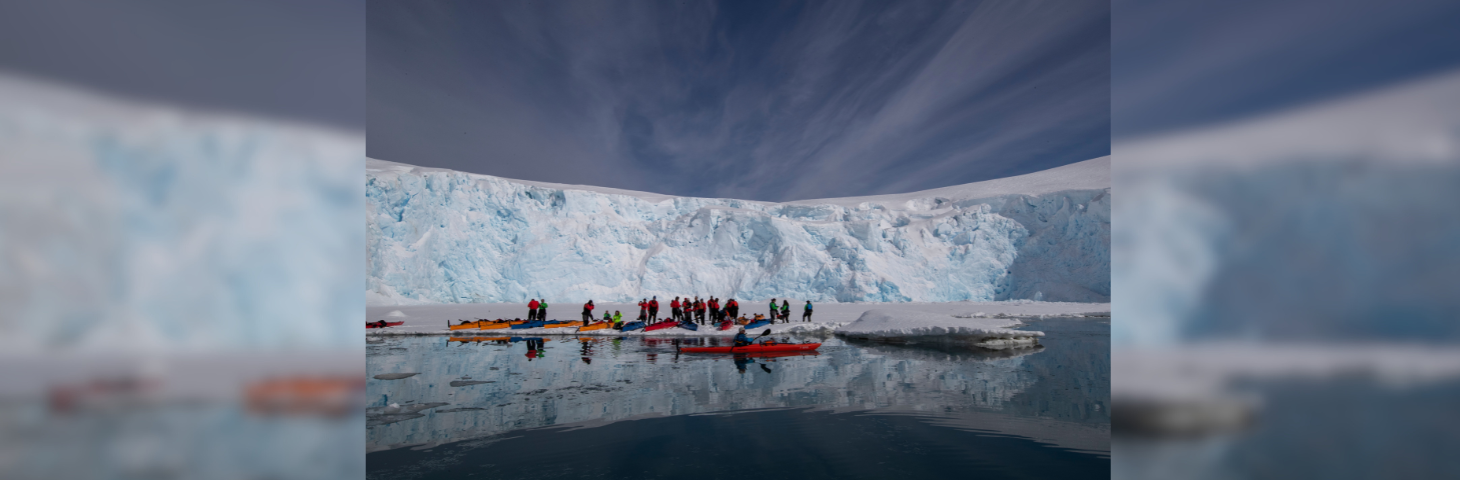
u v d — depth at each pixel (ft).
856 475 15.34
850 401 24.63
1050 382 29.32
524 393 26.63
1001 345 47.32
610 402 24.57
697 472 15.65
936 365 36.01
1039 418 21.53
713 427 20.36
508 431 19.97
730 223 160.04
